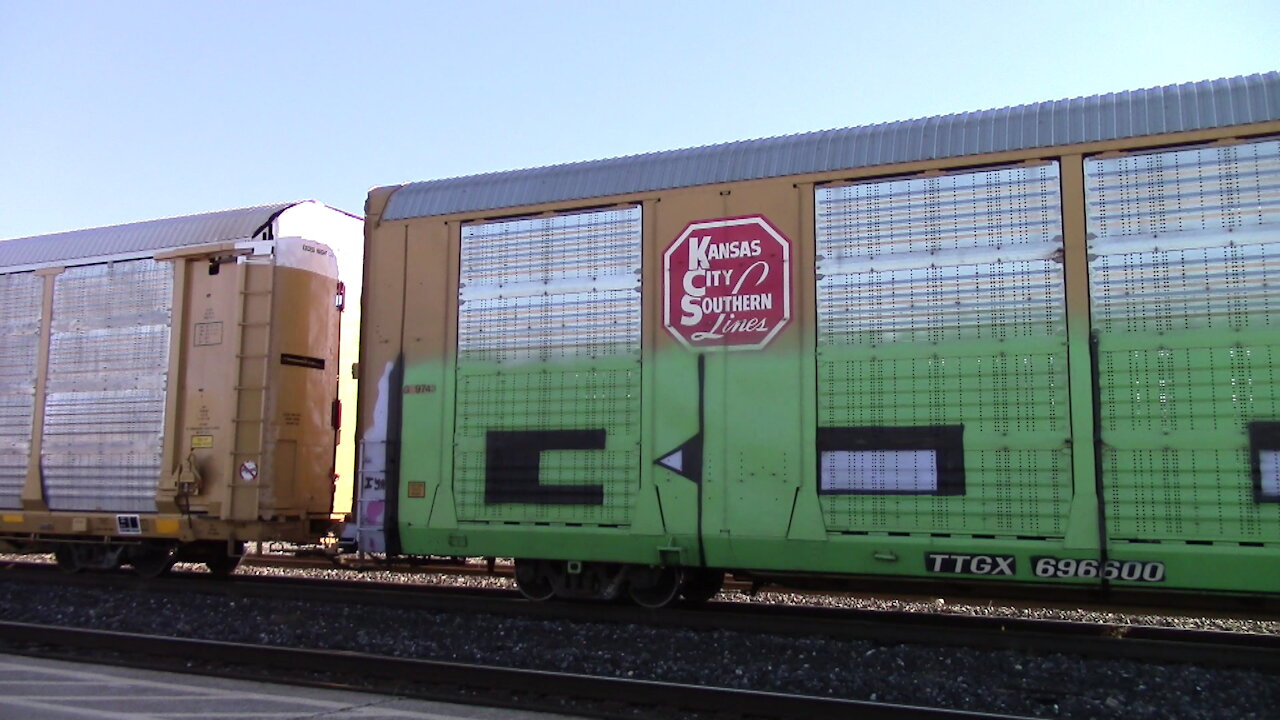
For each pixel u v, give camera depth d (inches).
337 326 398.9
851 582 292.8
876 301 270.5
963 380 259.1
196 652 260.5
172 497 366.3
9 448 409.1
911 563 261.9
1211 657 242.5
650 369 293.4
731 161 295.1
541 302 311.1
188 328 378.9
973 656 254.7
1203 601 255.9
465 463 314.7
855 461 268.5
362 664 242.4
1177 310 241.1
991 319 258.1
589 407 299.7
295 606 341.4
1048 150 257.6
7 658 267.1
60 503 394.9
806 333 276.7
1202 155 243.1
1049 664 244.8
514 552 306.2
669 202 298.4
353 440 406.9
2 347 418.6
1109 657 251.8
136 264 392.8
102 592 378.0
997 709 217.5
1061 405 249.3
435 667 236.1
